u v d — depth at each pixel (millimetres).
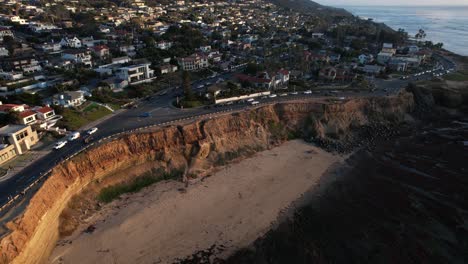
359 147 83625
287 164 75625
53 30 168625
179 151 72562
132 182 65938
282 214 58469
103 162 63312
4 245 40406
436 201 60125
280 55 163625
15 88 92938
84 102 85750
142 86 103812
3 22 165750
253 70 123688
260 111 86938
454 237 51312
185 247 50969
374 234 52531
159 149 70938
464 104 108062
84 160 60250
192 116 80375
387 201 60938
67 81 101688
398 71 141250
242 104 90875
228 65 138750
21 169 55469
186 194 63781
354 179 68938
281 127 89000
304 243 51406
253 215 58250
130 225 55219
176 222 56312
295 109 90750
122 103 90188
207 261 48406
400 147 82562
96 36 167875
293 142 86500
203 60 133500
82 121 76188
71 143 64875
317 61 147125
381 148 82500
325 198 62781
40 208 48062
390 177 69000
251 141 82062
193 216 57812
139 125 74375
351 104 94438
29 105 80438
